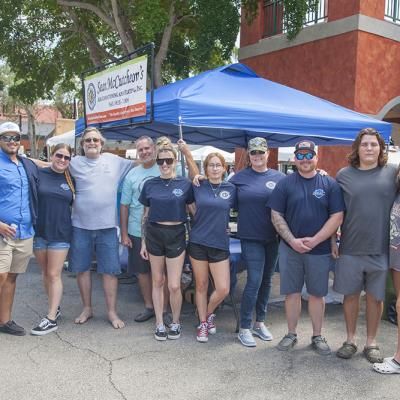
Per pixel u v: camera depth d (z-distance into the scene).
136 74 5.20
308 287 4.04
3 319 4.39
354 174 3.83
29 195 4.25
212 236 4.17
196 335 4.49
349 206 3.79
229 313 5.20
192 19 13.45
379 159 3.79
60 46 15.40
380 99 10.22
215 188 4.22
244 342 4.23
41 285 6.23
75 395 3.29
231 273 4.74
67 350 4.07
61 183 4.42
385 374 3.67
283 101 6.04
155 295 4.40
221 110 5.17
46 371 3.65
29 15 14.64
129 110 5.40
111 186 4.60
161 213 4.25
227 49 11.60
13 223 4.11
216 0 11.30
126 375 3.61
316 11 10.68
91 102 6.41
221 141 9.20
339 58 10.12
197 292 4.34
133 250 4.85
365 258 3.79
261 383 3.52
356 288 3.87
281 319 5.04
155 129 7.87
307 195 3.90
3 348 4.08
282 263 4.09
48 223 4.39
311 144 3.88
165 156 4.22
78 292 5.96
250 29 12.36
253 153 4.28
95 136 4.52
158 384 3.48
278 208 4.01
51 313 4.52
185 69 14.98
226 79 6.20
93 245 4.70
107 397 3.27
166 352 4.07
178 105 4.95
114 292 4.75
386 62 10.24
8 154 4.14
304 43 10.84
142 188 4.50
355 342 4.08
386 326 4.81
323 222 3.91
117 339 4.36
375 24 9.94
